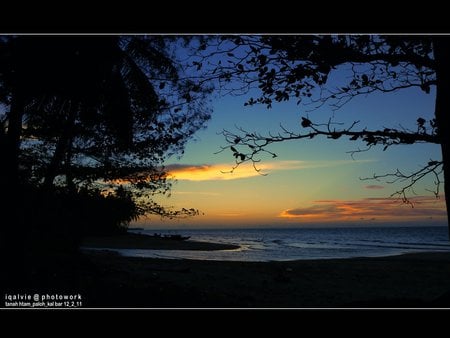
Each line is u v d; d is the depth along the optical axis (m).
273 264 20.05
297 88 5.64
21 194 9.20
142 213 11.38
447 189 5.08
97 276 10.73
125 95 10.66
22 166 9.70
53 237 10.73
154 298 8.83
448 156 5.02
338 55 5.01
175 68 10.70
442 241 80.00
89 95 9.43
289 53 5.17
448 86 5.00
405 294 12.58
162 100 7.82
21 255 8.87
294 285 13.41
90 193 10.92
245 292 11.65
